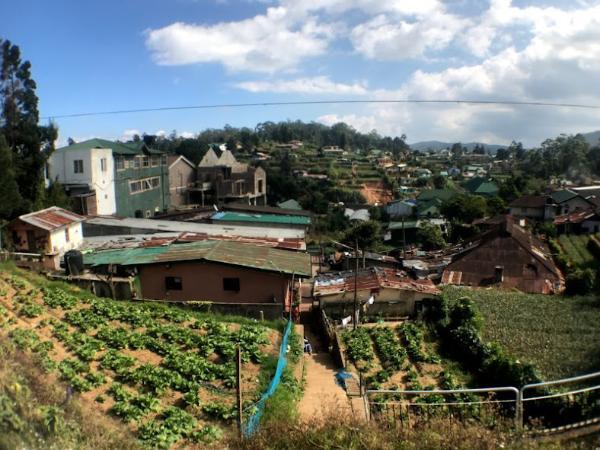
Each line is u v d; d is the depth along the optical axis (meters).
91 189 45.25
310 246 58.00
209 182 74.75
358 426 9.98
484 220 60.22
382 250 57.62
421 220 68.19
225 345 16.72
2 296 18.34
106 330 17.03
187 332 17.72
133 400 12.34
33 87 37.41
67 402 9.80
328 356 21.30
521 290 34.94
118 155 50.28
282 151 144.00
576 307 28.30
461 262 38.53
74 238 33.44
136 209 54.53
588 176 121.38
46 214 31.53
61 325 16.73
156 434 10.75
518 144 191.62
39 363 12.56
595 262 43.31
